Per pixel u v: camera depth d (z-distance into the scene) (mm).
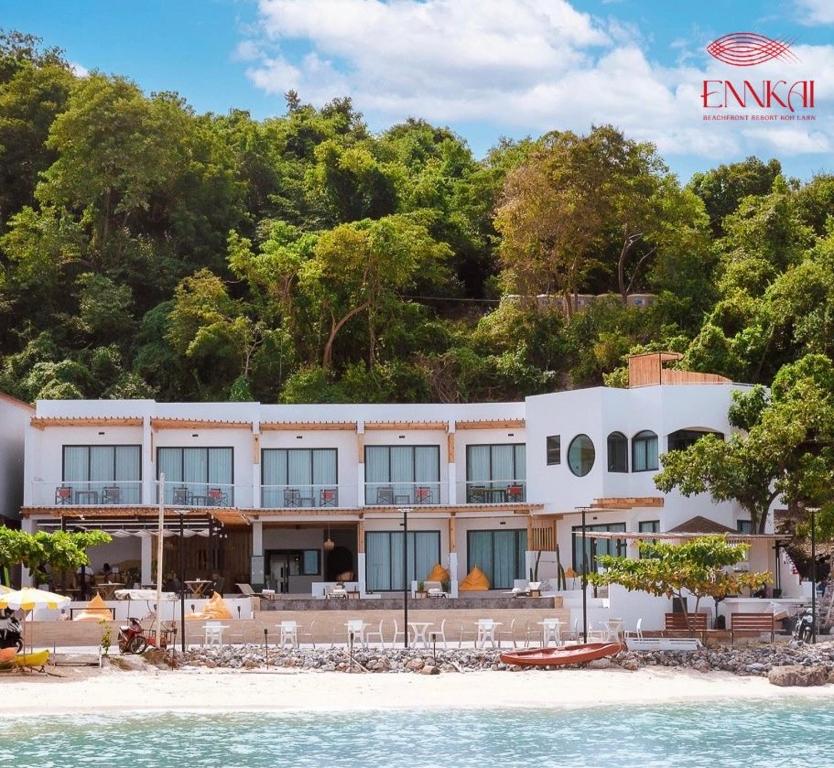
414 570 59438
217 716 34031
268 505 58750
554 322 72375
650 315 71812
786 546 52531
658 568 43625
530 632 47031
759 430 51938
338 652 41719
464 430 60062
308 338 71188
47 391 67625
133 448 57719
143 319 74188
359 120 109188
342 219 82938
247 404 59250
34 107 85062
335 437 59969
